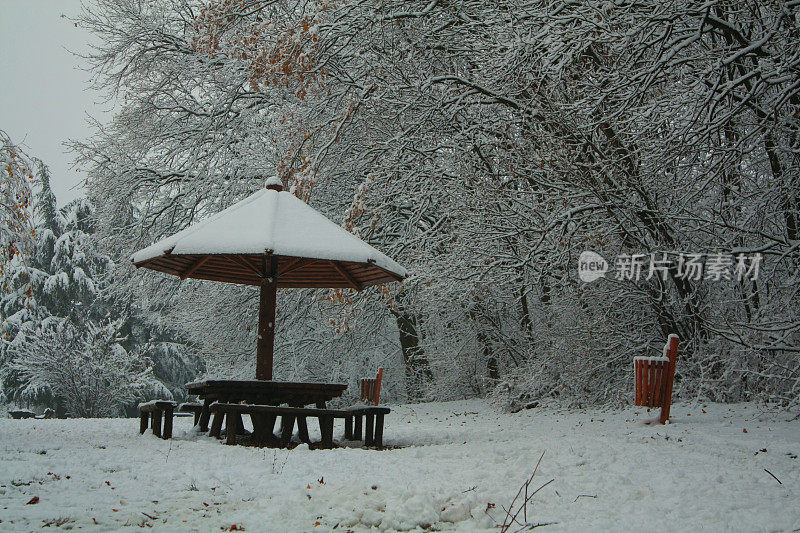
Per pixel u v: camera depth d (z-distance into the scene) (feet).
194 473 18.65
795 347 33.83
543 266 47.34
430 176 52.80
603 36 34.73
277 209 31.17
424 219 64.39
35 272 114.73
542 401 46.65
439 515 13.88
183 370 126.82
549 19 38.42
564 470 19.42
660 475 18.70
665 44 33.76
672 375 31.60
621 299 43.98
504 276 47.67
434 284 49.62
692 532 12.96
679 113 34.96
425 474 19.06
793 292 36.40
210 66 72.43
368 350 77.77
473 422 42.14
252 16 57.82
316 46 49.29
